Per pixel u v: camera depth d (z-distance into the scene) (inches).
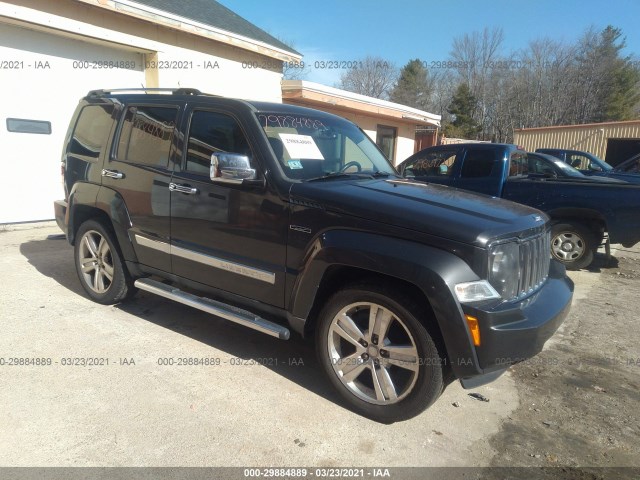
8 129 299.7
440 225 112.2
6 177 302.7
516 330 109.7
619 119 1818.4
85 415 119.2
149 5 353.1
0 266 229.9
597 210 268.1
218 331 172.1
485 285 109.4
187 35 397.7
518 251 119.1
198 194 147.8
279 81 506.9
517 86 1843.0
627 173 512.1
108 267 185.0
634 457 115.2
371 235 117.7
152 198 160.9
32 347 152.2
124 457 105.3
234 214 140.0
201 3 465.7
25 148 310.2
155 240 162.1
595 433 124.5
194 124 154.3
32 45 305.3
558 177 320.5
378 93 1674.5
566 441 120.6
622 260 326.6
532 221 128.6
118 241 174.2
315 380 142.2
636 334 191.2
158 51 374.3
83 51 335.6
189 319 181.0
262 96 489.4
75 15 312.2
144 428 115.3
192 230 150.9
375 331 121.2
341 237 120.1
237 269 141.1
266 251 135.0
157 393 130.3
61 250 264.4
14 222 311.0
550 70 1849.2
